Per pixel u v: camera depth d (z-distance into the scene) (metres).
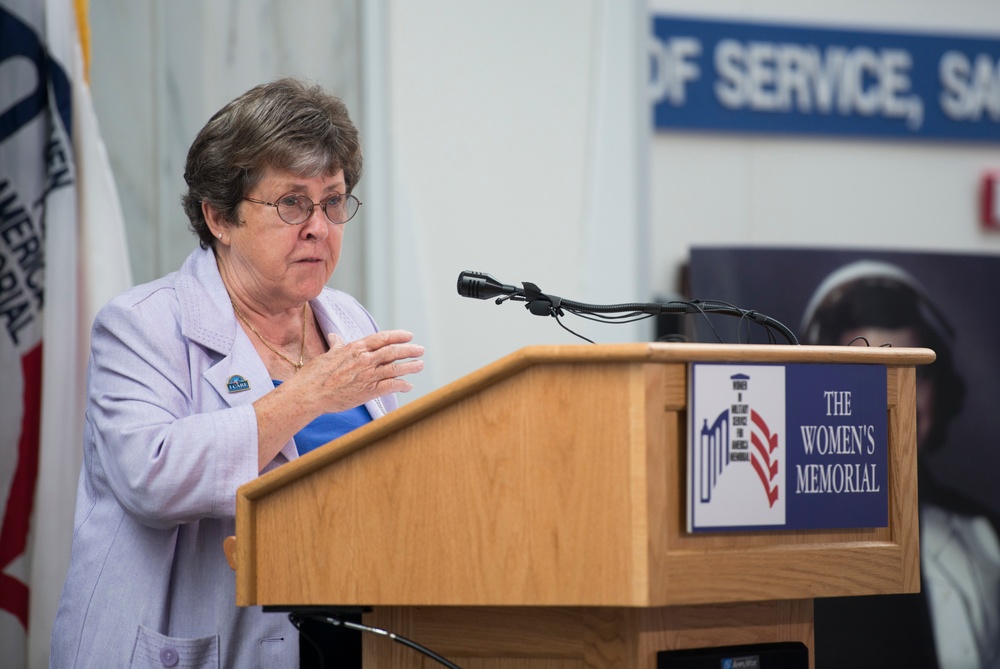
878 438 2.90
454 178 8.98
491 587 2.63
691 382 2.59
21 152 6.91
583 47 9.38
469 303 8.95
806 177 10.99
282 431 3.67
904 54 11.21
